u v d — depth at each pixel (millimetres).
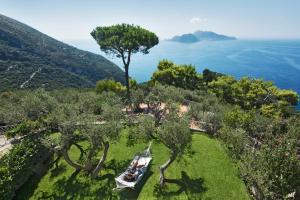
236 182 27938
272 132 35344
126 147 35094
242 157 25562
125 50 53469
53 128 34188
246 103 64125
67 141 28719
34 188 28734
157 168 30656
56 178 29953
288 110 55656
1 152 31594
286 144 21891
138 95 48625
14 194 27375
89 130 28109
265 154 21422
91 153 29562
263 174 20766
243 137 30469
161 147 34875
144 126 33156
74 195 27266
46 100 39750
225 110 43938
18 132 33750
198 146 34969
